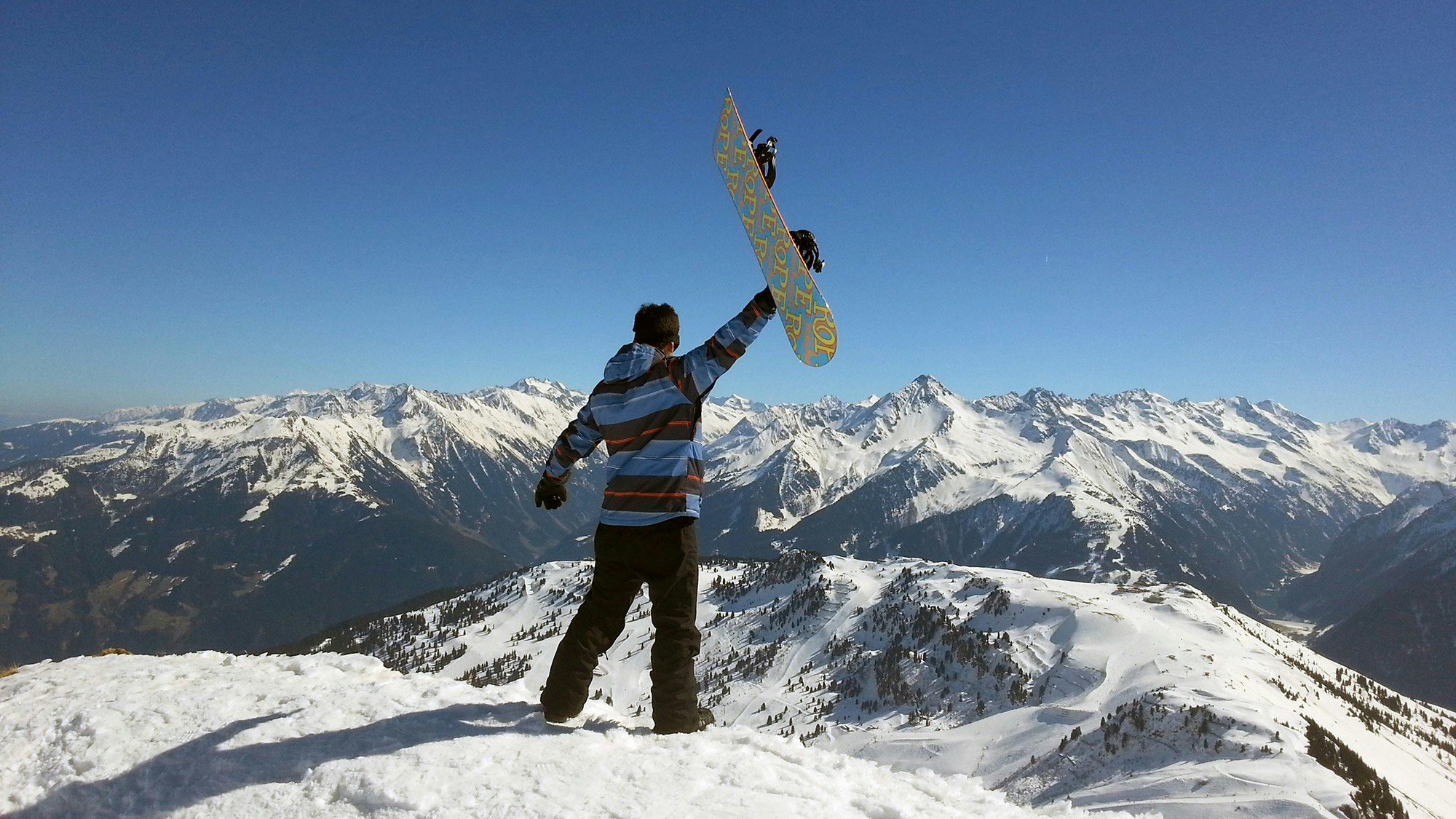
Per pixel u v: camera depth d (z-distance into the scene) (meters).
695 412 5.01
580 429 5.11
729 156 5.70
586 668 4.95
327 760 4.31
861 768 4.74
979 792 4.62
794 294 4.93
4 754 4.77
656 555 4.84
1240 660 172.00
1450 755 145.50
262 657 6.81
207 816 3.91
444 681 5.82
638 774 4.17
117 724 4.97
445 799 3.87
